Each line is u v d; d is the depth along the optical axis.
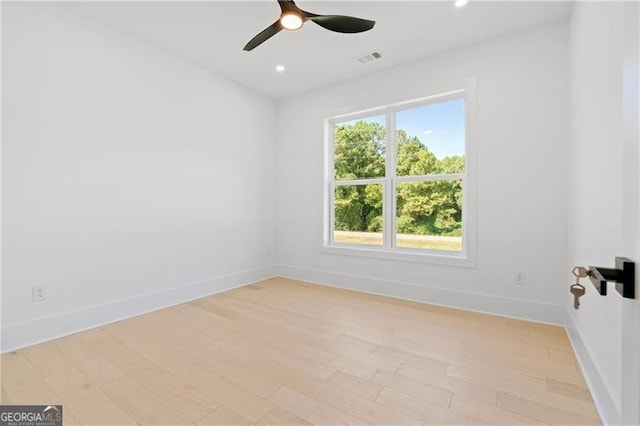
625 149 0.64
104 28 2.52
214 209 3.44
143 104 2.79
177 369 1.82
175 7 2.33
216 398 1.54
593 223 1.72
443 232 3.12
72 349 2.07
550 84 2.50
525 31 2.60
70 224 2.34
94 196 2.47
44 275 2.21
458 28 2.59
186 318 2.65
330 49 2.93
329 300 3.17
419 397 1.55
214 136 3.44
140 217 2.78
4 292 2.04
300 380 1.70
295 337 2.26
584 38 1.93
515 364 1.87
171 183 3.02
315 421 1.38
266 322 2.56
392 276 3.32
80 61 2.39
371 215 3.61
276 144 4.26
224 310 2.86
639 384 0.56
